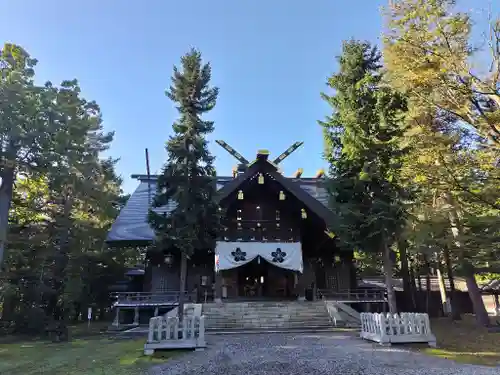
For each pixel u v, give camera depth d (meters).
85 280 24.44
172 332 11.66
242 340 13.68
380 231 13.62
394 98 15.21
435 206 16.02
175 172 15.20
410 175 13.54
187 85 15.97
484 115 12.27
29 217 23.38
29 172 18.67
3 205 17.78
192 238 14.39
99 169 23.78
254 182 24.09
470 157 12.88
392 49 13.00
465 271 16.09
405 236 14.33
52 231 21.70
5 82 17.73
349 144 14.75
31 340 16.34
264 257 22.75
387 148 14.52
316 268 25.95
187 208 14.90
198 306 19.02
